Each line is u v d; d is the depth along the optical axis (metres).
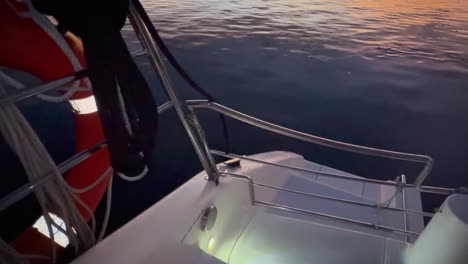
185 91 6.46
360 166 4.58
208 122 5.39
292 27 11.05
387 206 2.06
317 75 7.46
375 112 5.98
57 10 1.05
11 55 1.36
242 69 7.66
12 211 2.90
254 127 5.32
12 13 1.33
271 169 2.64
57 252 1.62
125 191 3.80
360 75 7.50
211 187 1.89
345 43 9.61
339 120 5.71
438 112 6.00
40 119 4.85
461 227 1.46
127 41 8.26
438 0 17.02
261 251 1.92
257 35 10.07
